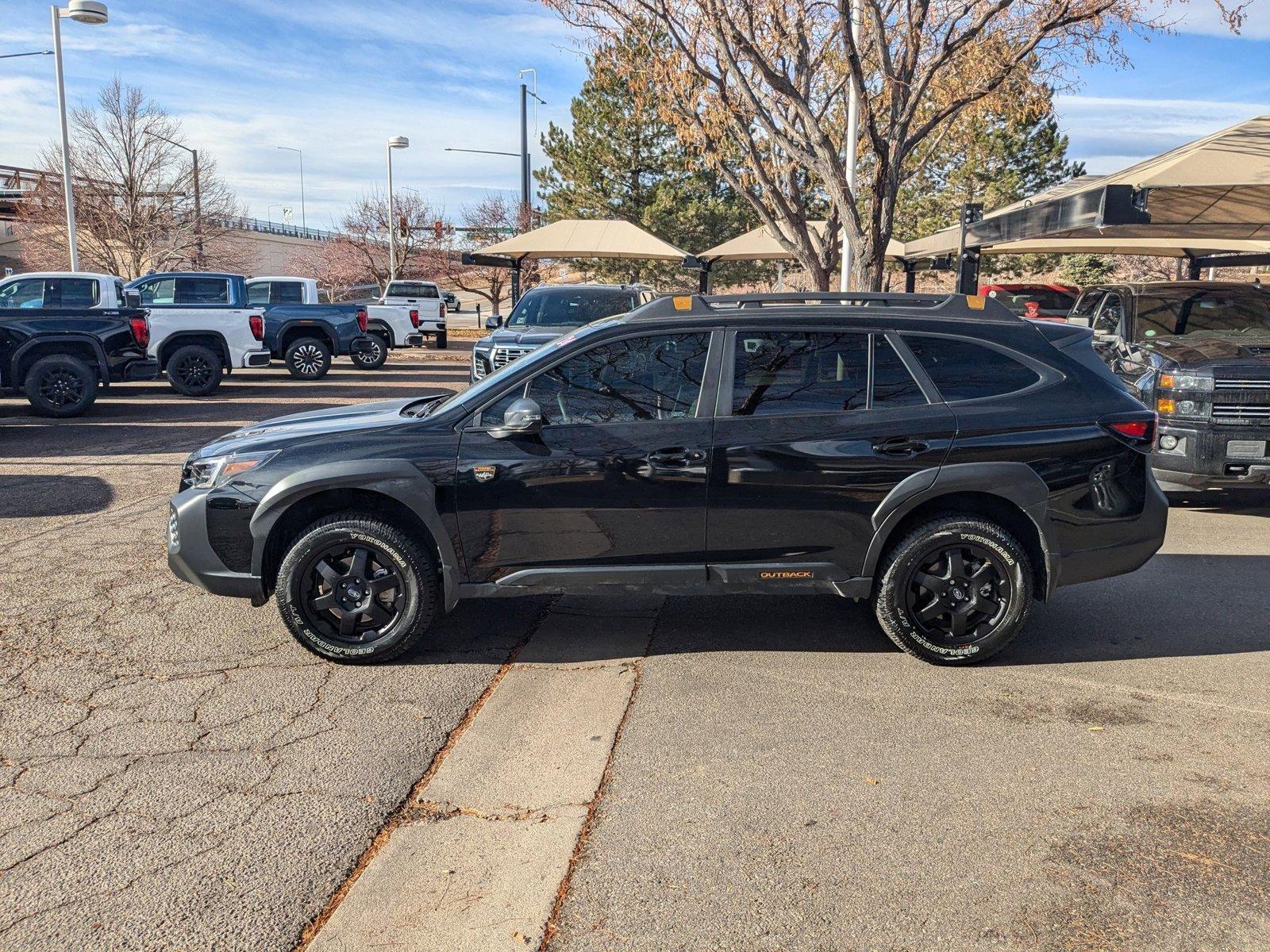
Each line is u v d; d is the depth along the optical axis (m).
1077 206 11.53
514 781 3.68
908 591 4.73
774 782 3.65
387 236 45.44
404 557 4.68
